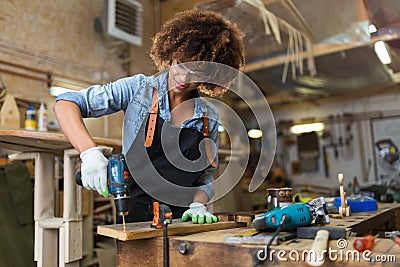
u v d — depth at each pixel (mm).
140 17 3664
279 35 3238
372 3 2645
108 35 3443
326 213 1068
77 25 3434
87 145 965
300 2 2752
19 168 2213
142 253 863
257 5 2814
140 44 3668
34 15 3049
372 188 4195
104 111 1136
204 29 1071
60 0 3293
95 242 2588
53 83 3125
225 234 881
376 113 5703
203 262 770
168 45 1072
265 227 843
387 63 3773
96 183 912
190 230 917
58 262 1541
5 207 2088
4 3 2830
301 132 6191
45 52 3098
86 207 2387
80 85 3367
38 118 2688
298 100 5969
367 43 3131
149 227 889
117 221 1199
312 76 4457
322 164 6008
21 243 2057
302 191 5637
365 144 5742
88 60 3498
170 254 816
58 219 1536
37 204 1538
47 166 1598
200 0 3857
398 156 5469
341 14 2857
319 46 3408
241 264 723
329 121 6027
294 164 6188
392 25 2818
